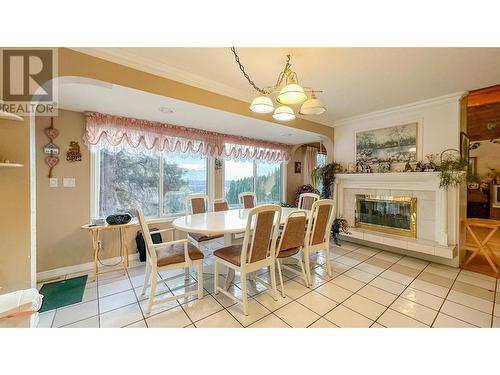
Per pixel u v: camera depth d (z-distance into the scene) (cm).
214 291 239
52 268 281
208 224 249
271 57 211
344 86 278
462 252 319
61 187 286
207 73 246
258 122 352
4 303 131
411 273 287
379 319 191
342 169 432
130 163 352
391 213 377
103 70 197
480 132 485
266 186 564
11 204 155
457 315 197
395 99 324
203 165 441
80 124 297
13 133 155
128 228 332
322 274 285
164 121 349
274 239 221
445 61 216
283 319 192
